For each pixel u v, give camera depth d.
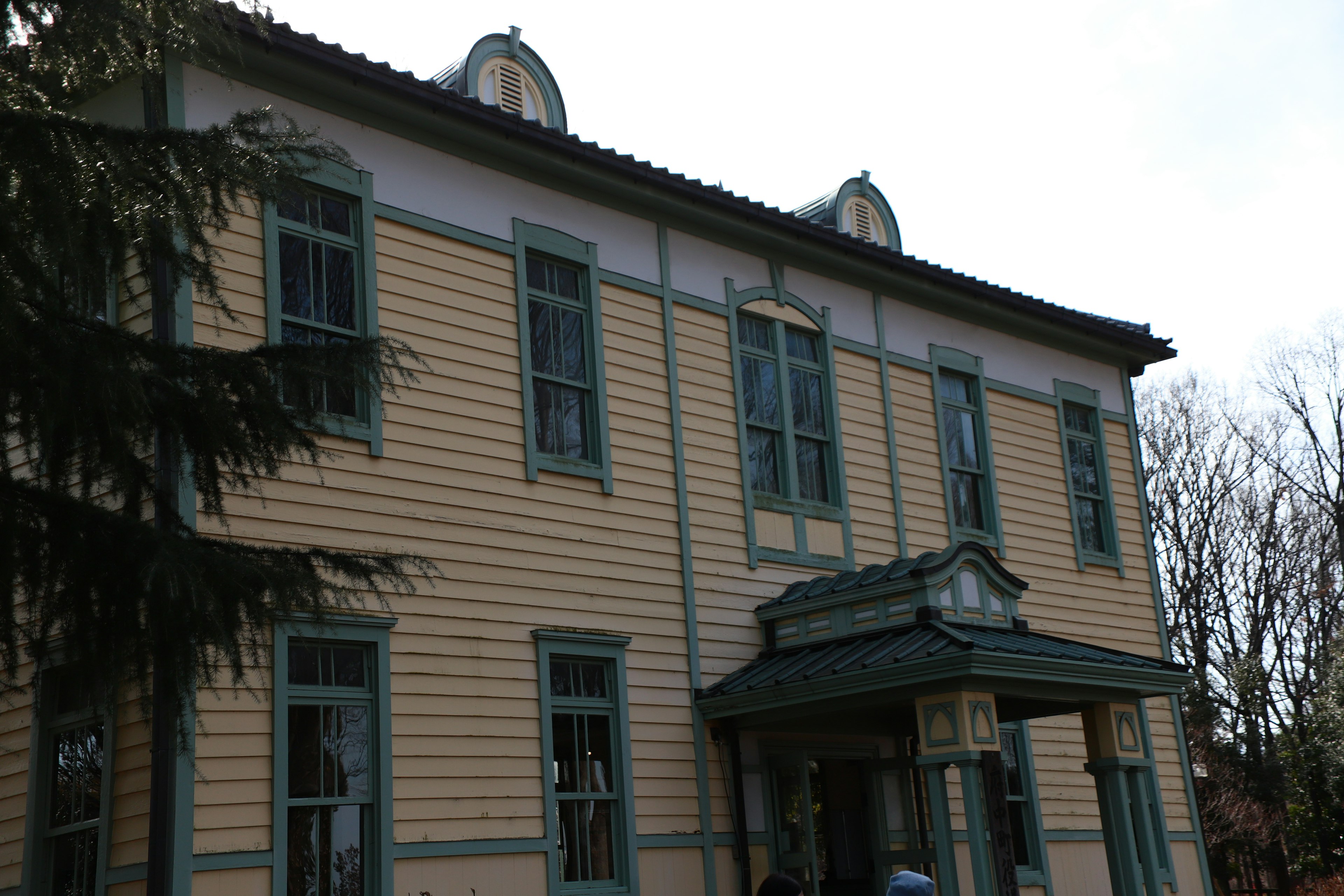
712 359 13.62
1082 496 17.94
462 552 10.91
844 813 13.47
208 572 6.17
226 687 9.20
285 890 9.12
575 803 11.19
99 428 6.18
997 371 17.09
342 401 10.57
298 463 10.02
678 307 13.45
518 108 13.18
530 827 10.70
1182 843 17.39
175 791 8.74
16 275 5.97
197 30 7.09
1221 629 34.59
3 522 5.95
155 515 6.84
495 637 10.93
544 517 11.61
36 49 6.68
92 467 6.38
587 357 12.51
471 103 11.63
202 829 8.84
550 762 10.99
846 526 14.41
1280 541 34.66
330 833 9.59
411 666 10.31
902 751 14.15
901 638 11.59
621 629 11.94
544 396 12.06
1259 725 32.69
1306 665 33.44
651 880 11.48
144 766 9.01
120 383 6.01
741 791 12.31
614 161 12.70
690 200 13.49
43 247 6.04
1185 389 36.62
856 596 12.35
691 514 12.90
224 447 6.62
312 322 10.49
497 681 10.84
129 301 6.88
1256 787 30.11
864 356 15.34
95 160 6.25
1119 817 12.25
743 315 14.15
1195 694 32.09
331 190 10.89
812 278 15.01
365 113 11.29
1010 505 16.61
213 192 6.73
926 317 16.33
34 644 6.32
